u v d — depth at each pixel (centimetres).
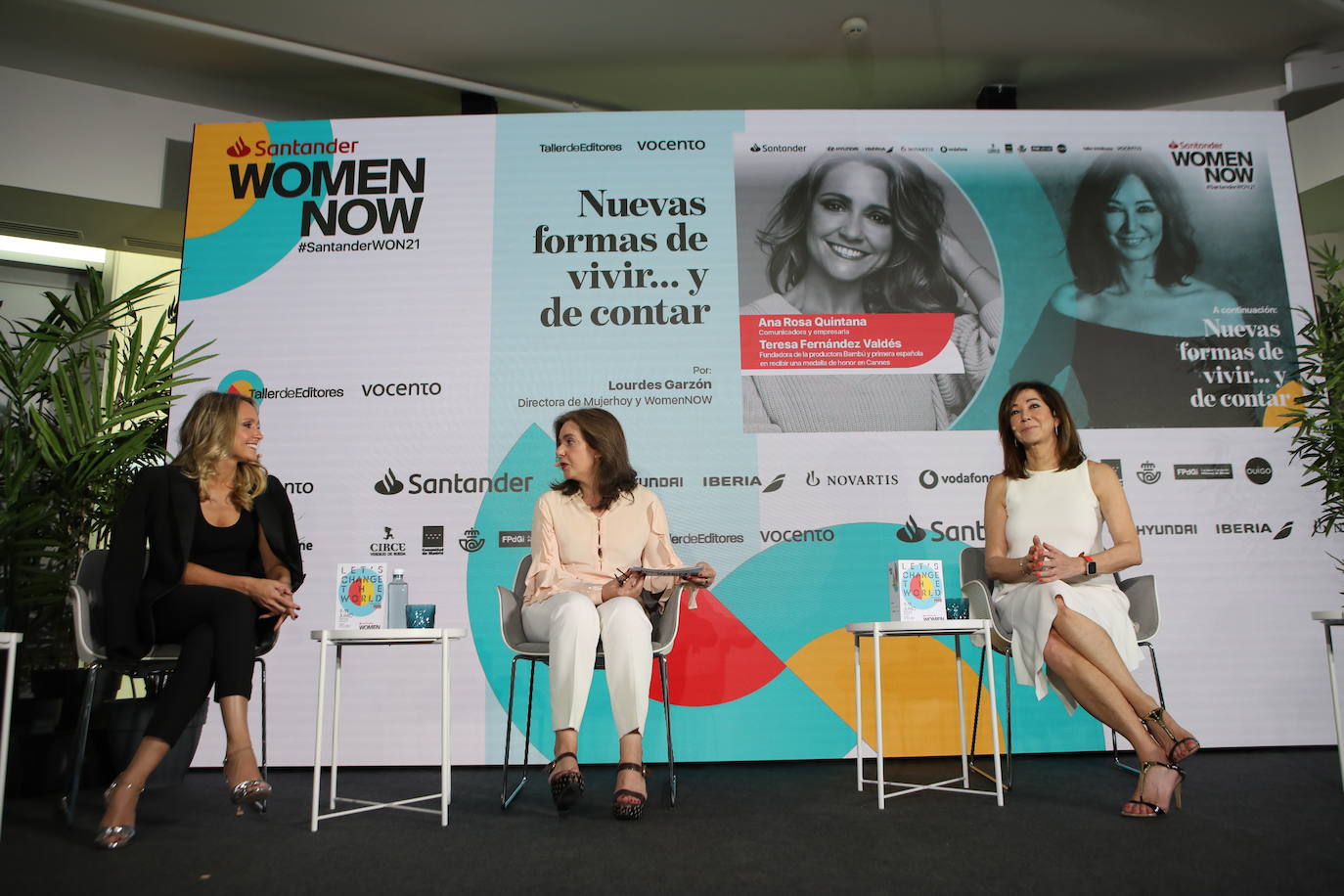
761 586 340
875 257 365
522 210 369
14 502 303
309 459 349
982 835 205
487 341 358
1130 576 341
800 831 212
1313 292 367
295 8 383
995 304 362
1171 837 200
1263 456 352
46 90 418
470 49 412
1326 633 242
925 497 347
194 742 299
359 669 333
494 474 348
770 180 372
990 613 260
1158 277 366
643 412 353
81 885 173
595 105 457
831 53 419
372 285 363
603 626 244
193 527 243
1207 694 333
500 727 331
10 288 493
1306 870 173
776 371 356
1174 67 428
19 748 271
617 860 187
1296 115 439
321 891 167
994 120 378
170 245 463
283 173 371
